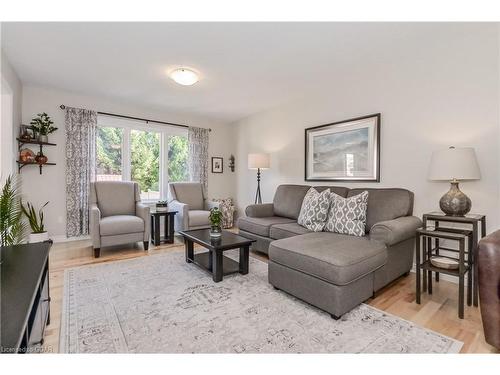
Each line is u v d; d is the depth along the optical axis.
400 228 2.23
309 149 3.95
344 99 3.47
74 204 3.94
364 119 3.21
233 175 5.74
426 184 2.69
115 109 4.36
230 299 2.12
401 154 2.88
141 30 2.29
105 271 2.71
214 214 2.81
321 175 3.77
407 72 2.82
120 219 3.39
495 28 2.25
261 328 1.71
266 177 4.86
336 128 3.55
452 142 2.50
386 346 1.53
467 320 1.81
